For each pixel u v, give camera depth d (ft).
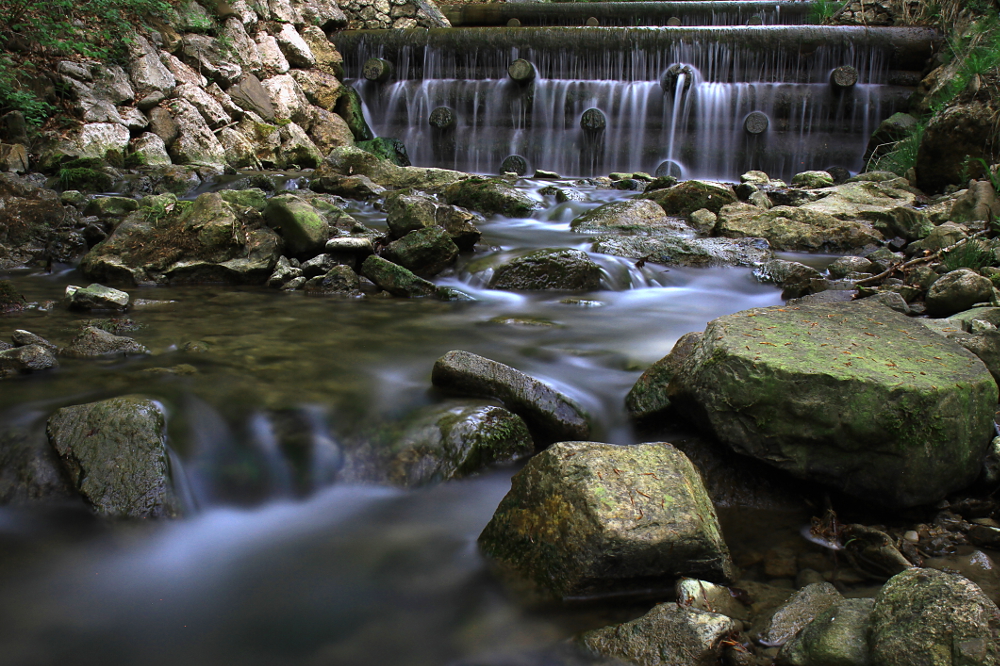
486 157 42.39
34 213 20.68
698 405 9.35
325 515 8.87
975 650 5.16
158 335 13.79
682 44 41.22
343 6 48.29
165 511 8.45
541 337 14.44
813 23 46.73
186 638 6.79
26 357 11.44
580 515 7.23
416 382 11.50
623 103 40.83
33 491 8.65
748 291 18.84
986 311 12.68
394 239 21.15
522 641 6.76
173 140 33.32
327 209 22.29
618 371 12.46
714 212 26.23
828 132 39.09
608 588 7.15
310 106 41.86
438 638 6.82
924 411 8.13
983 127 24.52
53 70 30.45
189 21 37.45
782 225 23.12
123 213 22.18
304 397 10.78
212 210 19.11
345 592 7.48
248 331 14.29
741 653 6.21
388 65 44.06
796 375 8.44
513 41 42.96
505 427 10.04
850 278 18.12
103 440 8.86
